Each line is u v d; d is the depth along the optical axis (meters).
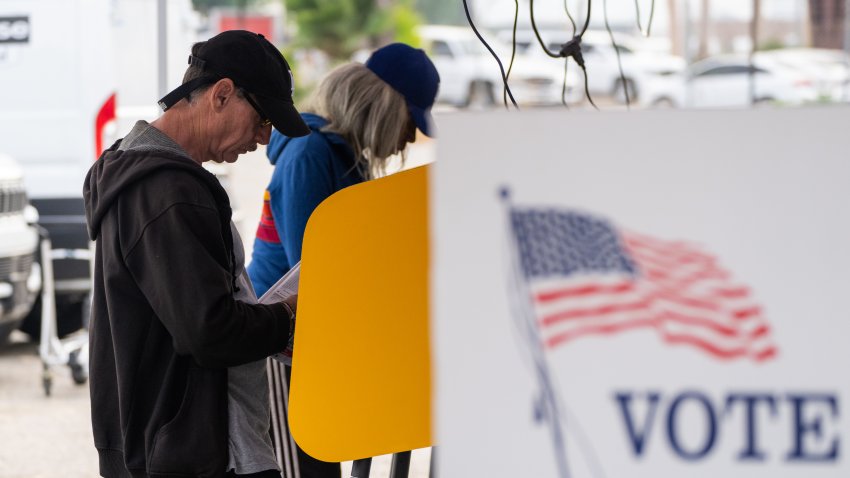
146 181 3.23
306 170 4.46
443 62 34.69
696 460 1.79
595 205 1.81
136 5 10.51
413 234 3.12
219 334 3.13
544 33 32.94
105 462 3.46
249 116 3.51
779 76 27.97
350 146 4.58
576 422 1.79
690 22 30.52
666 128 1.80
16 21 10.49
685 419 1.79
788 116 1.80
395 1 43.22
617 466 1.80
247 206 15.76
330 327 3.16
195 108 3.46
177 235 3.15
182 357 3.28
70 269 10.12
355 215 3.09
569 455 1.79
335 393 3.20
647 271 1.80
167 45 7.80
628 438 1.79
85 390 9.55
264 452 3.40
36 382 9.76
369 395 3.20
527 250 1.81
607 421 1.79
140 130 3.42
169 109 3.48
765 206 1.80
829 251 1.79
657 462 1.79
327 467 4.47
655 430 1.79
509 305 1.80
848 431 1.78
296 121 3.54
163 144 3.38
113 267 3.26
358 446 3.23
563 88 4.50
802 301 1.79
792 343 1.79
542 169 1.81
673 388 1.80
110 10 10.51
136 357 3.27
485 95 33.19
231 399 3.39
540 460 1.80
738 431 1.79
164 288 3.14
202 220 3.20
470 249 1.81
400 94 4.57
